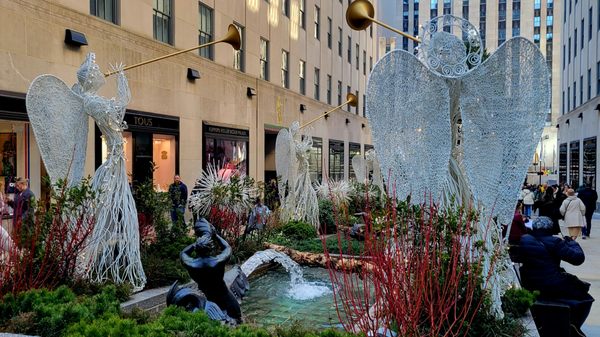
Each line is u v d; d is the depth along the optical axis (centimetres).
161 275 734
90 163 1232
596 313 674
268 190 1431
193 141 1705
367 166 2150
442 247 465
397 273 398
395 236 413
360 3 619
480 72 509
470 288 431
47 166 709
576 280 548
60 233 637
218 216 1002
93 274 691
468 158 516
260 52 2300
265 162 2531
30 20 1069
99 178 708
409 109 509
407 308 398
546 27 8338
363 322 438
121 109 714
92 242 678
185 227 964
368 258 542
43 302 506
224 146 1936
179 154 1619
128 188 722
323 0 3225
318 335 440
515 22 8506
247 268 834
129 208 712
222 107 1917
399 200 499
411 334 377
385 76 515
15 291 555
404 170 510
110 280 680
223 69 1919
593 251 1178
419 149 507
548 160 6391
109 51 1307
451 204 507
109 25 1305
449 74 508
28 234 630
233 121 2009
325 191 1537
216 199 1020
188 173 1669
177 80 1616
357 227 1152
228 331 445
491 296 490
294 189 1305
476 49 612
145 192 919
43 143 701
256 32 2242
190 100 1688
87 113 714
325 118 3269
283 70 2608
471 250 477
